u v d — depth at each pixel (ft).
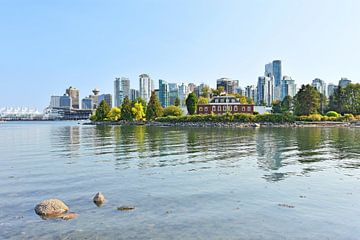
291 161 107.45
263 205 59.67
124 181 78.69
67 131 319.68
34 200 63.10
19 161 110.01
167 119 470.80
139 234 46.93
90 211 56.65
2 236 46.29
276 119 407.03
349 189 70.54
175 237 45.91
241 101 569.23
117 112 568.00
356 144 159.94
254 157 116.67
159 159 112.88
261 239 45.24
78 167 97.55
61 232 47.67
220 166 98.84
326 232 47.57
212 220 52.26
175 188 71.82
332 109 510.58
